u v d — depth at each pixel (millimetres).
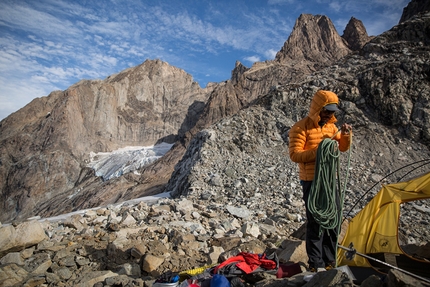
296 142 3947
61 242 5695
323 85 22844
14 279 4414
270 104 22812
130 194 31953
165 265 5004
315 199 3646
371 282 2902
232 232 7270
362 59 25422
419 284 2678
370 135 19344
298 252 4547
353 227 4410
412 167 16750
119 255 5246
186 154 20719
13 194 61250
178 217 8539
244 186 14734
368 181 15750
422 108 19328
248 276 3877
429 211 11508
